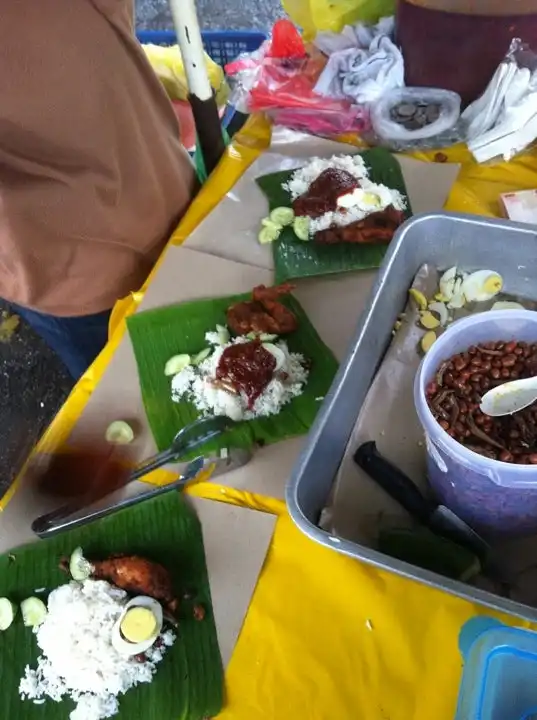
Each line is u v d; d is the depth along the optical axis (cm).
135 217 93
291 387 80
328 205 96
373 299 74
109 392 84
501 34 100
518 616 53
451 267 86
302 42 118
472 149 103
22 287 90
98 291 97
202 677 63
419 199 98
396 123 108
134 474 76
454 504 69
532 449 66
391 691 60
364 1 115
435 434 62
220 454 76
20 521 75
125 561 67
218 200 103
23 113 74
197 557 70
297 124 113
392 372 80
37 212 82
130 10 81
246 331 85
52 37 71
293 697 61
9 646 66
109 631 64
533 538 69
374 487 73
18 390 150
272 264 95
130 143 86
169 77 129
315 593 66
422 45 105
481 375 71
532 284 83
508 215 95
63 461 79
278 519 71
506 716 58
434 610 63
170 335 87
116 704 62
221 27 188
